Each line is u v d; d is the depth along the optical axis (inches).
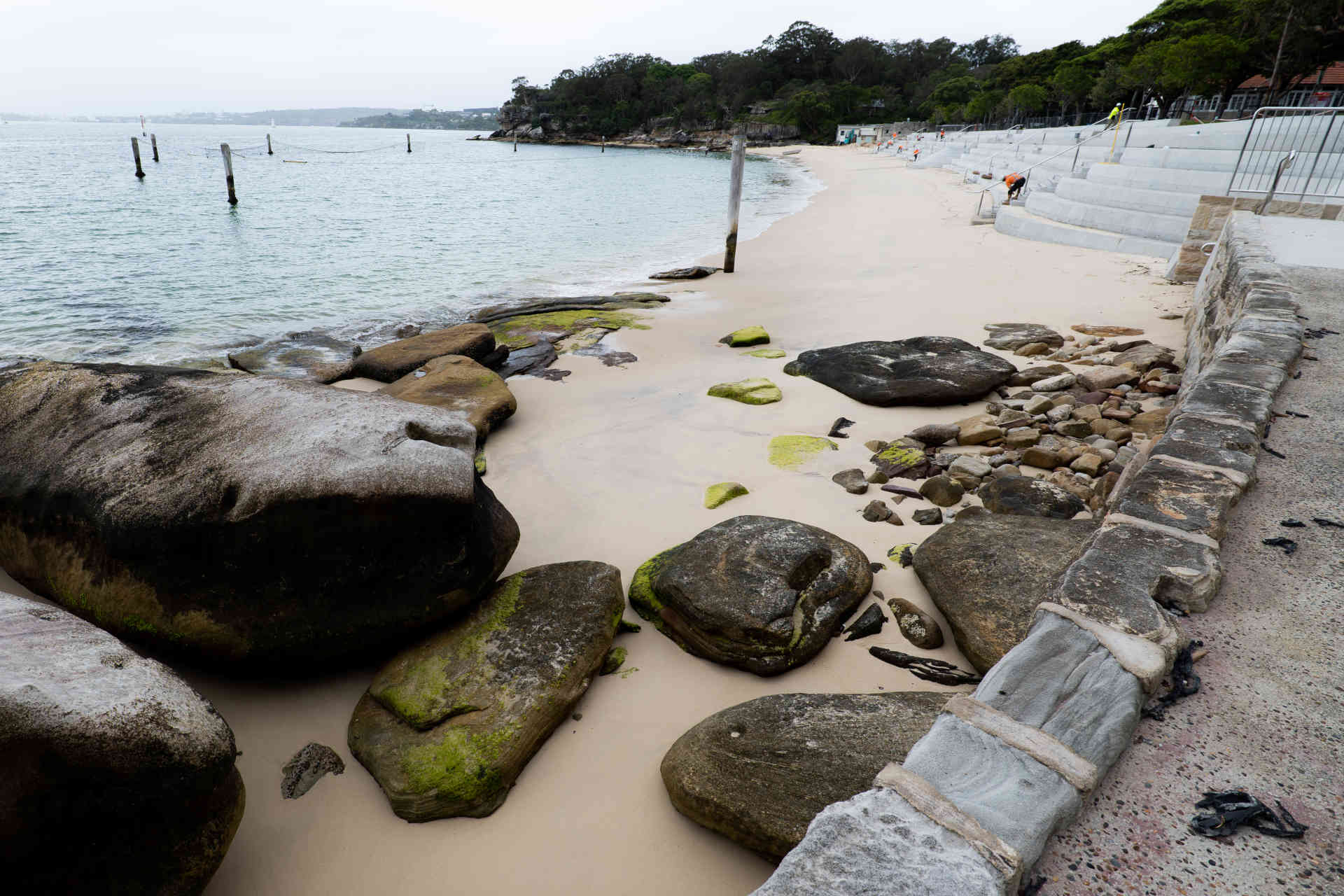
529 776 138.2
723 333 432.1
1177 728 80.6
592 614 163.6
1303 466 135.0
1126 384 305.9
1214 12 1657.2
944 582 174.9
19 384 192.2
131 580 156.9
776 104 4168.3
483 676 148.4
